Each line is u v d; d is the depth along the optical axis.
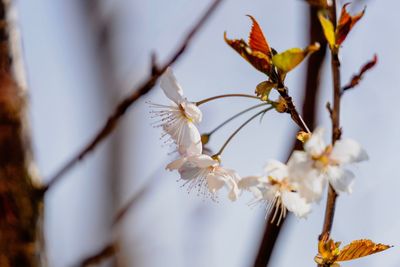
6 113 0.79
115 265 1.16
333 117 0.66
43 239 0.80
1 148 0.79
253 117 0.71
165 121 0.72
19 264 0.79
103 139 0.76
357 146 0.65
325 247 0.66
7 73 0.78
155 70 0.73
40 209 0.80
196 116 0.71
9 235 0.79
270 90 0.67
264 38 0.67
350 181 0.65
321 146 0.66
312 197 0.65
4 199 0.79
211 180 0.71
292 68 0.66
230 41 0.67
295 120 0.67
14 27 0.79
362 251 0.66
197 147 0.71
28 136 0.80
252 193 0.69
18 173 0.79
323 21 0.66
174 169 0.71
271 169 0.67
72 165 0.78
